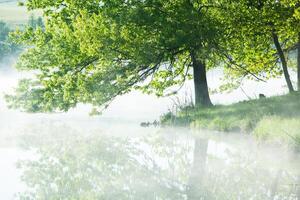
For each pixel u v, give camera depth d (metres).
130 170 18.50
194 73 37.91
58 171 18.77
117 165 19.69
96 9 36.34
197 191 14.70
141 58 33.78
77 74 36.62
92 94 35.56
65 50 36.41
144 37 33.88
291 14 32.88
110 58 33.81
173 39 33.06
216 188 14.92
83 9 35.09
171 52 34.91
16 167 19.61
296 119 22.42
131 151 23.12
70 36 35.69
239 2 34.06
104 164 20.02
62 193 15.13
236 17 33.62
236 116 28.75
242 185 15.23
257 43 37.72
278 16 33.00
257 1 34.66
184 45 34.44
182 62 40.00
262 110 27.30
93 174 18.00
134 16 33.03
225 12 33.97
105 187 15.77
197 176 16.88
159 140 26.58
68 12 37.41
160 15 34.22
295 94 30.69
